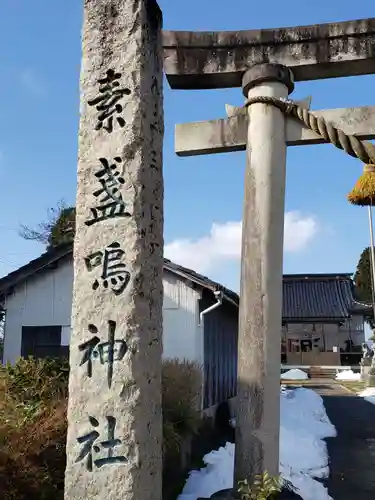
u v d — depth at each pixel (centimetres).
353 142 607
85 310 390
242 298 641
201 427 1049
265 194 645
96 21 425
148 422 372
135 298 379
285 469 871
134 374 369
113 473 359
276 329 628
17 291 1291
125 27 414
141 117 401
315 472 958
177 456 827
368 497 836
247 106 678
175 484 792
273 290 632
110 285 385
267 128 655
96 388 374
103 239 395
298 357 3800
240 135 680
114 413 367
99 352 379
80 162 414
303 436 1190
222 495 611
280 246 647
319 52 672
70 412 379
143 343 378
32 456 510
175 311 1158
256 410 607
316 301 4059
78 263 400
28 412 552
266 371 616
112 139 405
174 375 938
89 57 423
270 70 662
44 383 661
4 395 568
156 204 408
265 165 650
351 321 4062
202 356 1152
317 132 638
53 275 1280
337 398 2038
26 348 1259
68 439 376
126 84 406
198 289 1153
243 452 604
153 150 410
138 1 416
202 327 1158
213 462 924
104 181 403
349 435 1320
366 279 4328
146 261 390
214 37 701
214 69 697
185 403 898
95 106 416
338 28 670
